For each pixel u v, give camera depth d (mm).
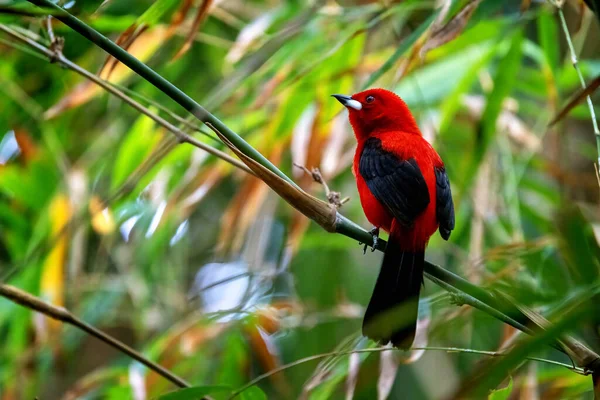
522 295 6242
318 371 8109
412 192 8391
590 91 6883
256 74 10359
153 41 10602
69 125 13578
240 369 10766
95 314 12305
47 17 7578
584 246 6285
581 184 11250
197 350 10867
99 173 11500
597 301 4797
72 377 14070
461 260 11500
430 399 11586
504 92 9750
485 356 7086
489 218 10750
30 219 12633
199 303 12453
